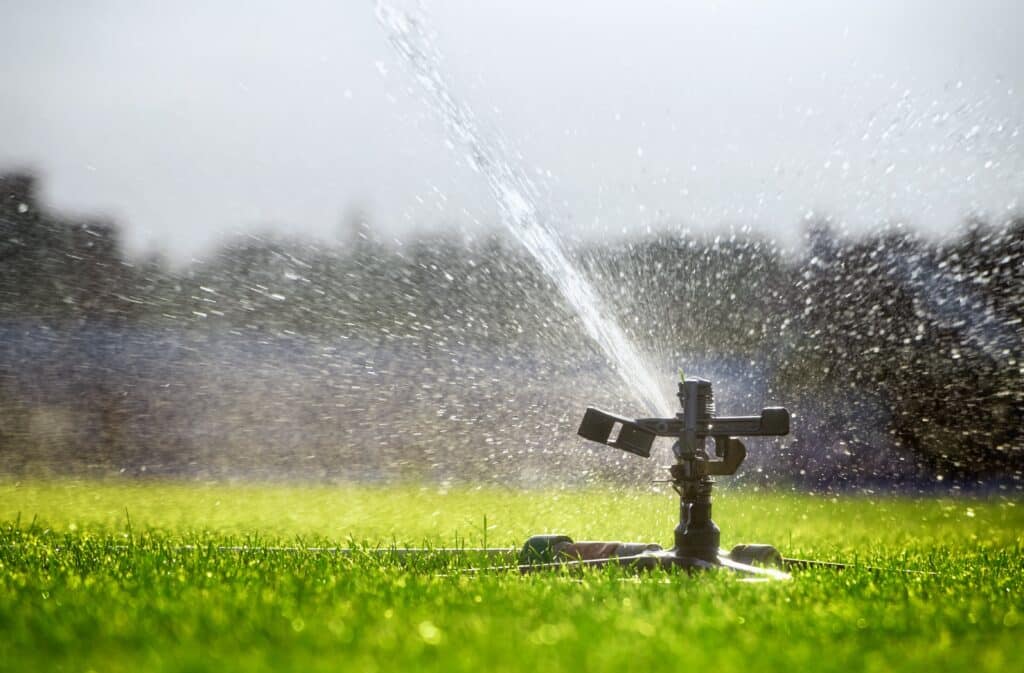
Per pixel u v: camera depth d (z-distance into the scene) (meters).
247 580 5.08
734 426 5.36
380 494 14.79
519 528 10.54
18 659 3.24
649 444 5.52
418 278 15.99
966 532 11.10
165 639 3.46
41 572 5.47
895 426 15.02
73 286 18.72
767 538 9.64
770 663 3.15
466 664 3.01
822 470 15.02
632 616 3.84
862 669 3.17
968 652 3.47
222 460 18.41
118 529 9.72
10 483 17.36
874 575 5.63
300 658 3.11
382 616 3.91
